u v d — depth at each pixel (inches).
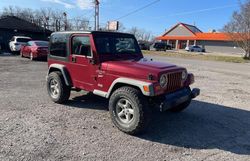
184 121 230.2
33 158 152.5
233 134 204.4
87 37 228.2
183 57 1273.4
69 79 251.4
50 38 270.8
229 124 227.5
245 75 586.9
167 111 255.6
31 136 182.9
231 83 452.1
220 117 246.4
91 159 154.5
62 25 2297.0
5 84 359.9
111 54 228.4
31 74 458.3
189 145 180.9
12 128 195.8
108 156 159.2
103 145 174.4
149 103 196.9
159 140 186.9
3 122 207.3
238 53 2186.3
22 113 231.8
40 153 158.9
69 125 207.2
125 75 199.2
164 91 192.2
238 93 362.6
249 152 173.8
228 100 316.2
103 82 216.7
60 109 248.2
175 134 199.5
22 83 371.2
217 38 2399.1
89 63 227.1
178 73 207.0
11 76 430.6
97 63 219.6
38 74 459.8
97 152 163.8
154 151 169.2
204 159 161.5
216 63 959.0
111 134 193.3
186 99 215.2
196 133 203.5
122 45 243.3
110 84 211.0
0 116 221.5
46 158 153.2
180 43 2783.0
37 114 230.7
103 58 221.5
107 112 243.1
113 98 199.6
